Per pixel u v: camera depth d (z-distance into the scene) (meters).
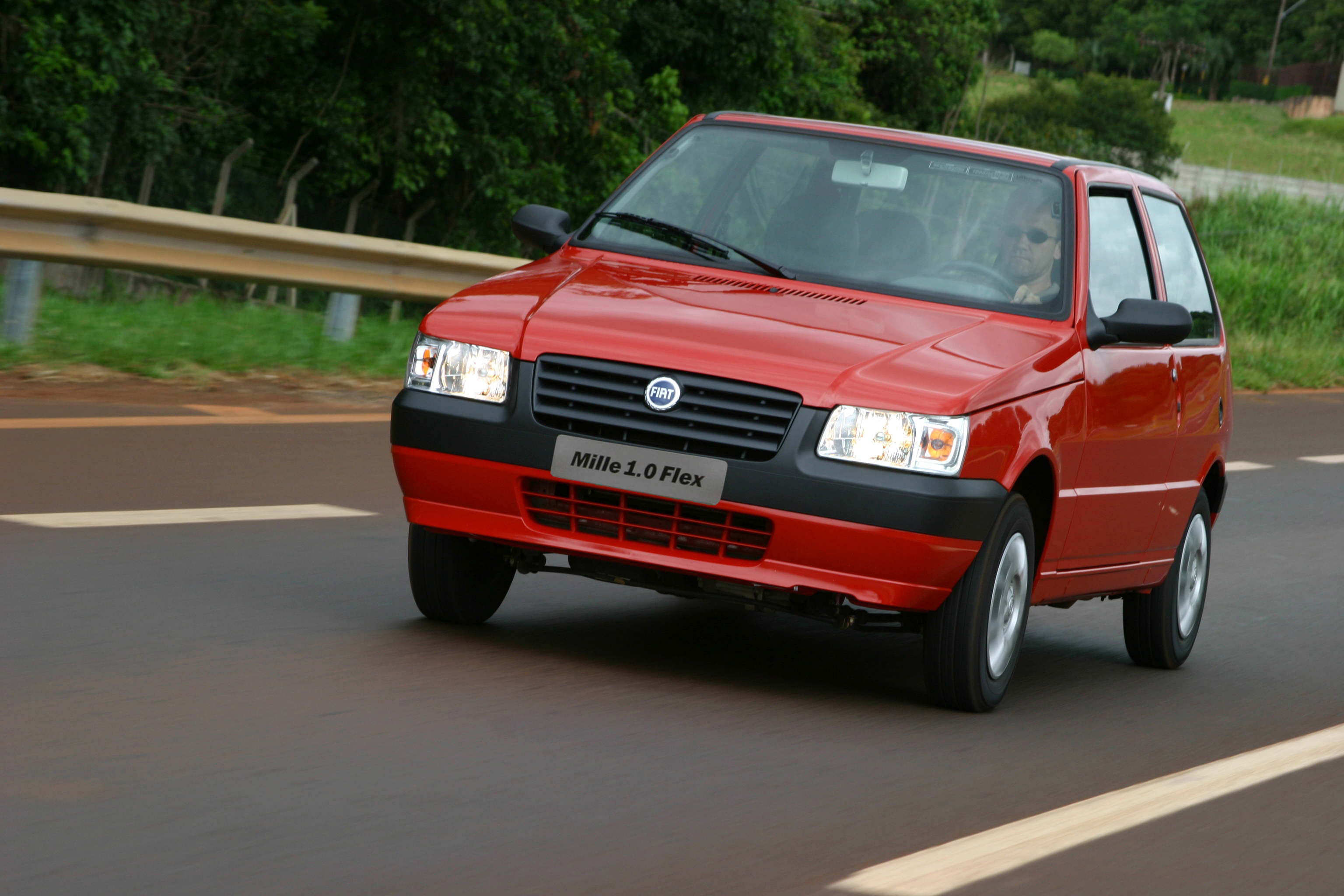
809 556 17.56
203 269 40.47
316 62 84.88
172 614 19.16
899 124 142.50
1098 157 191.75
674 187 22.00
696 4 98.19
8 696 15.32
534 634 20.66
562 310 18.78
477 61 86.00
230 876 11.40
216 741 14.59
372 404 38.53
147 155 75.12
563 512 18.23
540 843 12.81
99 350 37.19
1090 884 13.18
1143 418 21.84
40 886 10.90
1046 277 20.64
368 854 12.15
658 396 17.70
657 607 23.59
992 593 18.58
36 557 21.20
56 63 67.56
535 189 89.62
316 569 22.69
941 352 18.53
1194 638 25.19
